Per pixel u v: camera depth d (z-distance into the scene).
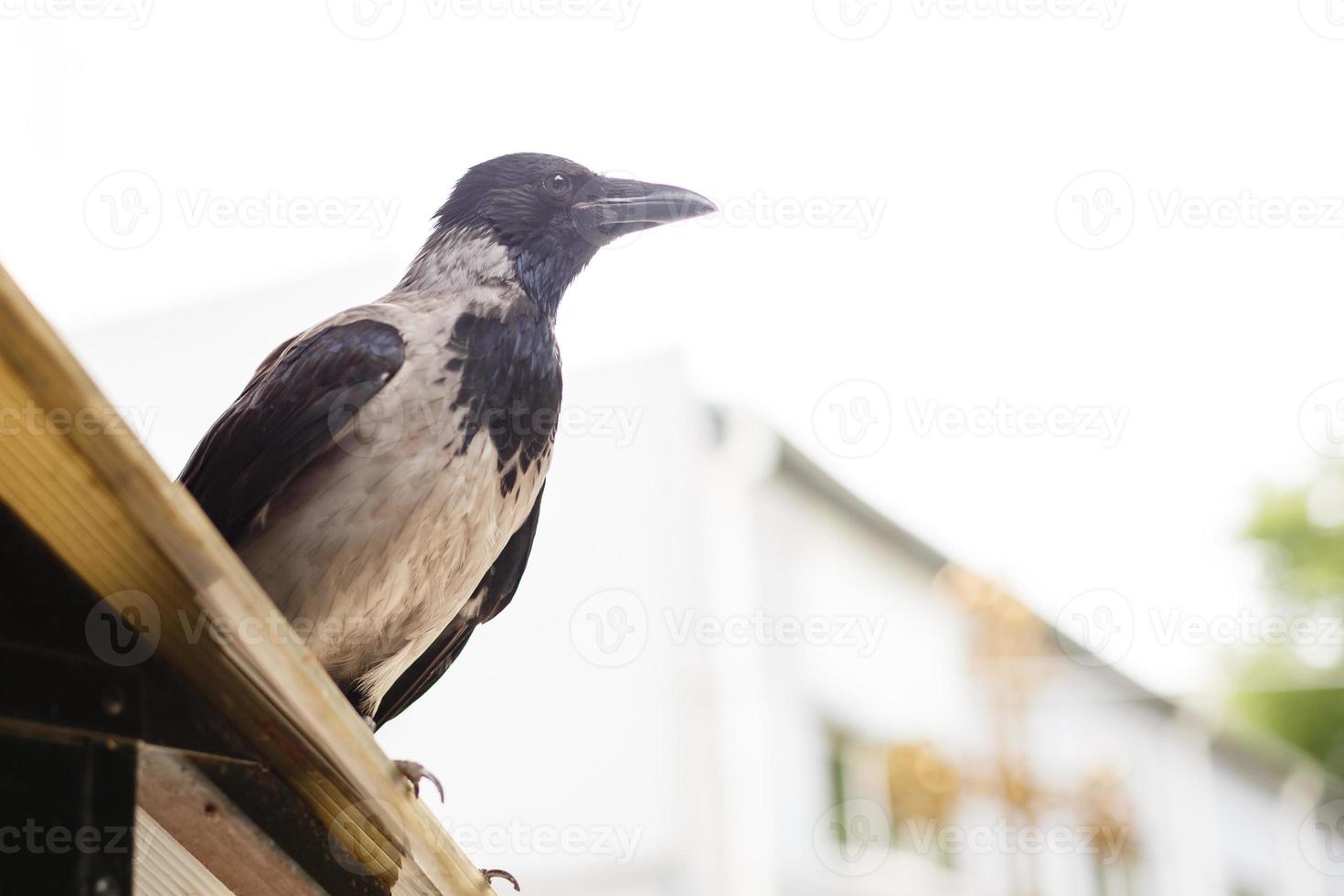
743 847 10.67
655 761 11.12
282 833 2.61
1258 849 19.69
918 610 13.25
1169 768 17.31
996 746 9.44
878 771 12.19
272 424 3.67
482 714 11.85
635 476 11.91
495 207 4.54
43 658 2.13
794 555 12.17
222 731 2.44
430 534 3.71
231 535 3.67
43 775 2.10
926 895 11.77
